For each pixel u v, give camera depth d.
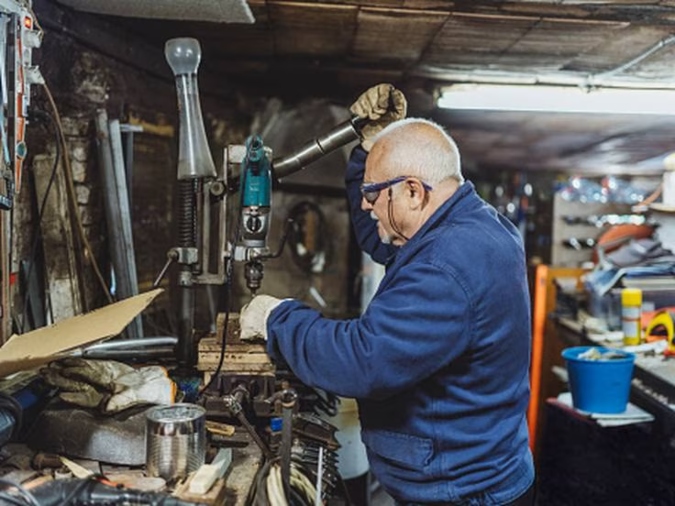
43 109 2.22
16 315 2.12
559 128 4.91
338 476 1.86
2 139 1.60
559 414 3.01
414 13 2.43
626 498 2.67
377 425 1.61
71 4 2.28
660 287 3.46
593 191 7.16
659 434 2.66
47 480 1.32
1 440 1.39
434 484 1.58
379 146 1.60
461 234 1.49
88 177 2.52
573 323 3.84
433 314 1.41
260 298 1.67
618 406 2.76
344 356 1.43
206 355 1.72
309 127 3.97
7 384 1.66
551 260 5.68
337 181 3.99
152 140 3.08
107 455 1.49
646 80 3.30
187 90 1.87
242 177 1.78
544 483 3.12
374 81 3.72
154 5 2.24
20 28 1.66
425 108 4.08
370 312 1.46
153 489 1.32
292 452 1.62
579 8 2.29
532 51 2.89
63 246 2.27
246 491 1.41
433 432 1.55
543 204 6.01
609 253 3.94
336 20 2.58
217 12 2.31
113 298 2.49
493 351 1.51
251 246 1.80
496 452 1.58
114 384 1.58
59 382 1.58
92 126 2.54
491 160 7.96
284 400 1.45
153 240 3.10
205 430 1.54
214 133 3.73
